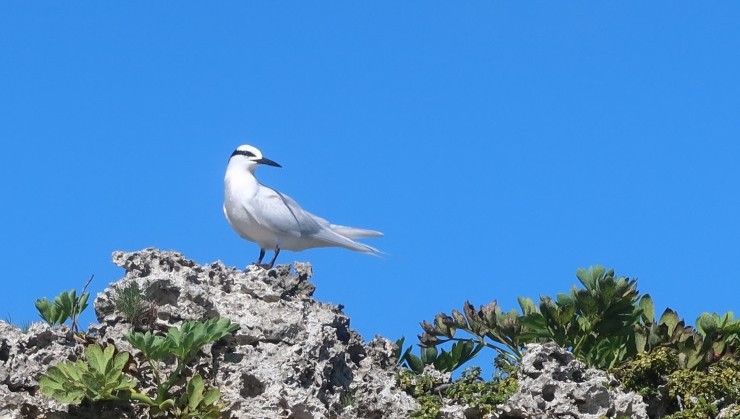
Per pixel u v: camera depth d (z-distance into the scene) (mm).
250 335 14641
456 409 14188
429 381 15305
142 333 14734
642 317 16703
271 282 15953
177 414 13406
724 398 14984
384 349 16438
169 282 15023
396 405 14586
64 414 13477
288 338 14742
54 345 14219
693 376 15031
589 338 16312
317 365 14555
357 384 14953
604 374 15133
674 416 14531
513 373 15102
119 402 13570
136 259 15641
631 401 14008
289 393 13758
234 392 13938
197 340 13445
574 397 13875
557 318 16031
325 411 13992
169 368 14180
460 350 16672
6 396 13492
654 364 15305
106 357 13141
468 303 16891
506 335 16516
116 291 14953
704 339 15898
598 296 15984
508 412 13844
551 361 14219
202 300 14984
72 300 15492
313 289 16438
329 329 15141
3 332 14328
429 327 16891
